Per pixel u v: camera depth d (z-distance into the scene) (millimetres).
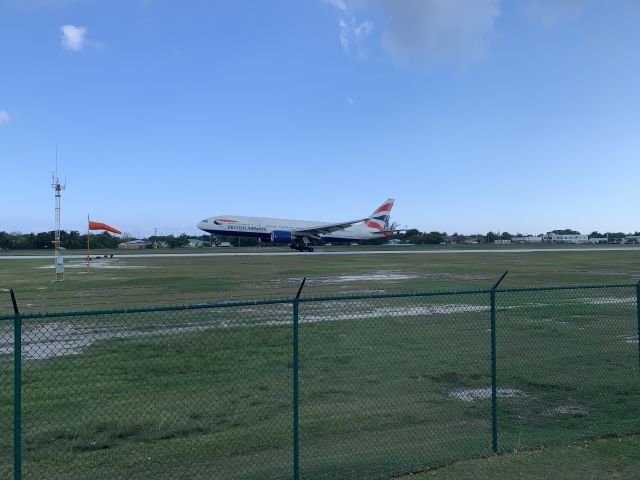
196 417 7145
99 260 50781
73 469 5602
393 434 6645
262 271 33656
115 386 8430
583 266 38781
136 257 57156
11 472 5484
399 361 10156
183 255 62031
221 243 146750
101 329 12977
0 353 10516
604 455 5844
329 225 64312
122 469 5609
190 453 6027
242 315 15180
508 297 19469
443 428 6875
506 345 11625
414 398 8078
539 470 5449
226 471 5562
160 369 9406
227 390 8289
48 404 7555
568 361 10320
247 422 6988
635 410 7621
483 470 5465
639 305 7852
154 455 5965
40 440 6336
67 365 9625
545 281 26344
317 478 5344
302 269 35438
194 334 12359
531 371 9617
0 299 19250
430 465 5605
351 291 21734
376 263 43156
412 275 30250
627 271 33219
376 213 76000
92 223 30594
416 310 16188
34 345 11180
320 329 13102
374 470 5512
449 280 26969
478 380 9039
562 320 14531
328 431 6723
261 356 10391
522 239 183125
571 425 6996
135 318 14570
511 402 7965
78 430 6652
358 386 8609
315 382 8789
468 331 13023
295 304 5680
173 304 17609
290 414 7309
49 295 20422
